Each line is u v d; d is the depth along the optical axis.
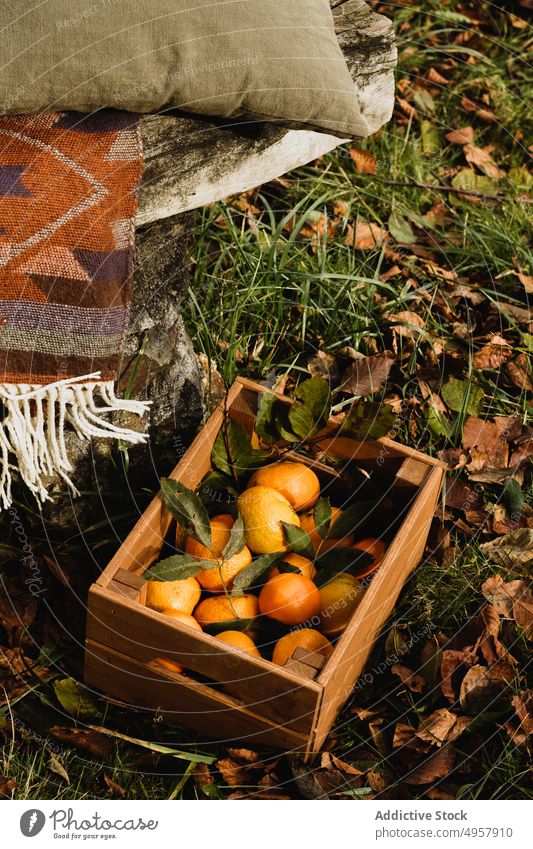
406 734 1.39
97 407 1.50
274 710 1.25
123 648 1.30
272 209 2.12
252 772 1.35
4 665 1.45
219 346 1.79
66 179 1.26
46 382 1.27
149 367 1.52
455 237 2.15
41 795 1.33
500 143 2.46
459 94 2.48
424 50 2.57
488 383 1.84
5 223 1.23
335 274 1.84
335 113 1.32
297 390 1.42
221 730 1.36
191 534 1.33
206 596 1.41
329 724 1.37
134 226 1.30
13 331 1.24
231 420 1.46
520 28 2.74
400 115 2.39
